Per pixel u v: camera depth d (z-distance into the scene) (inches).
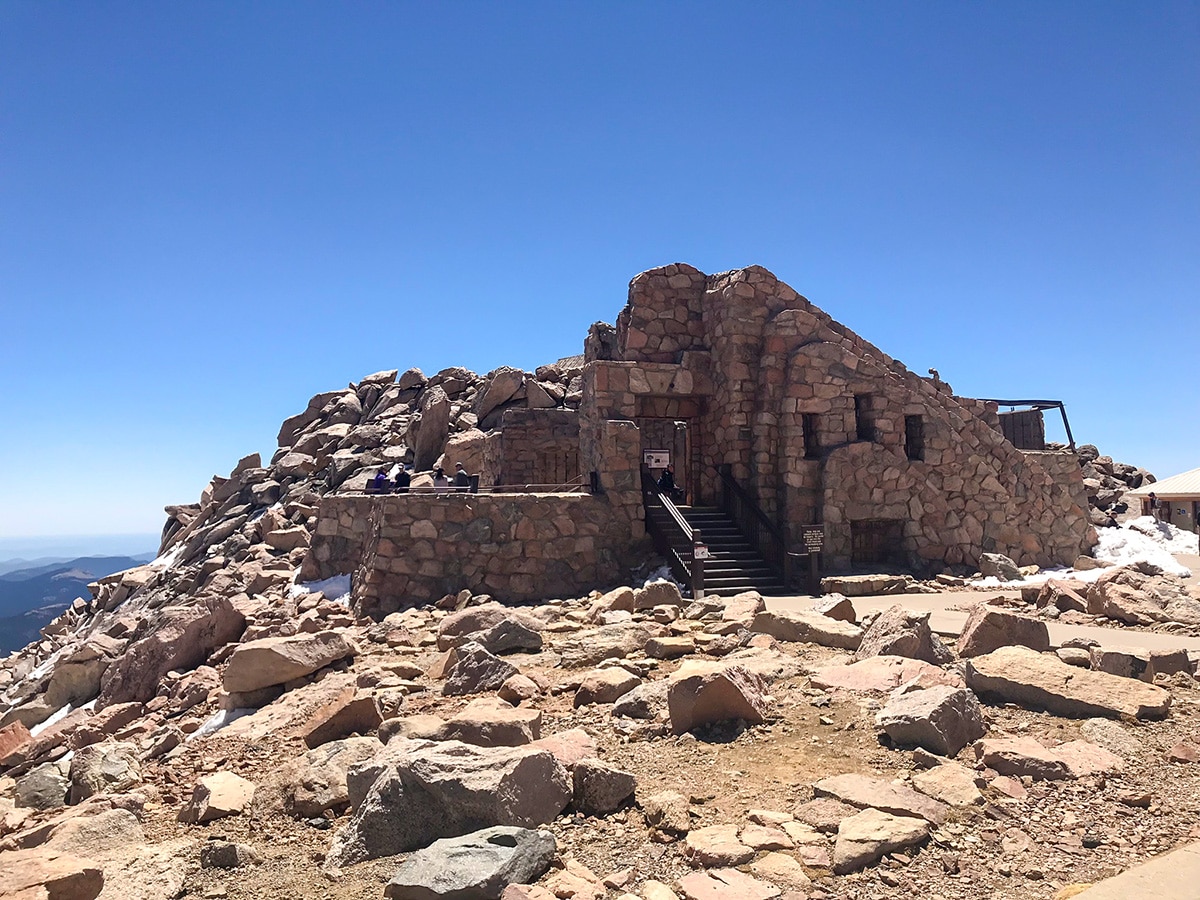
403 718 293.1
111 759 315.6
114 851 220.1
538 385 1148.5
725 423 730.2
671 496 735.1
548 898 167.0
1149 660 311.1
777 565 668.7
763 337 726.5
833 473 695.7
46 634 1021.8
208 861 206.8
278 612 578.2
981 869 181.2
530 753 215.9
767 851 189.5
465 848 181.5
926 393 749.3
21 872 178.2
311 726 315.9
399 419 1196.5
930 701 256.7
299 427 1320.1
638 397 760.3
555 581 639.1
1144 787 222.1
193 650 523.5
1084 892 166.4
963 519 731.4
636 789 231.0
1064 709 280.7
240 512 1046.4
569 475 969.5
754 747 262.4
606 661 375.6
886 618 358.6
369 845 207.0
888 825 193.8
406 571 614.9
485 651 370.0
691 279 781.3
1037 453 774.5
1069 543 766.5
